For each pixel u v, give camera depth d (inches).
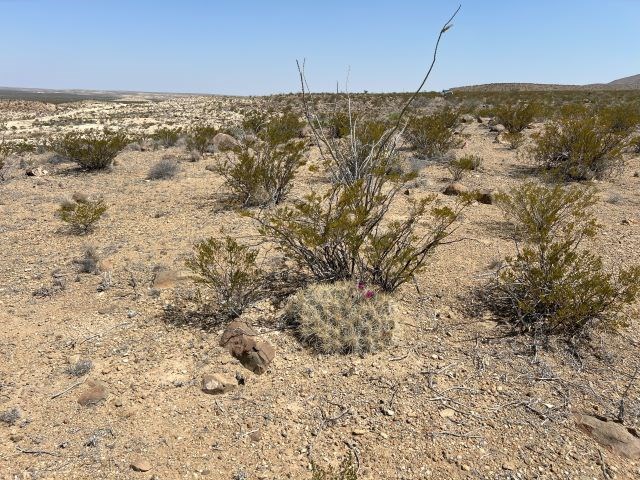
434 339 185.9
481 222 307.6
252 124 853.8
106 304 215.2
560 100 1441.9
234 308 203.5
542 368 168.1
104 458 134.7
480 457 134.3
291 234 210.5
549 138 464.8
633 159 521.7
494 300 208.7
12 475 128.5
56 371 170.7
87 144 528.1
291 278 230.7
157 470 131.1
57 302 218.7
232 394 160.7
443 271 236.2
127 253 271.4
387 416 149.4
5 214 354.3
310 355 178.9
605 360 172.6
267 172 362.0
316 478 117.3
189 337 189.3
